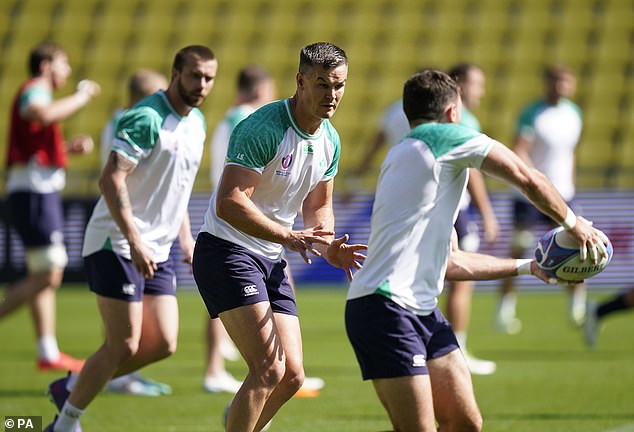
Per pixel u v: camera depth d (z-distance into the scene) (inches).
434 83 622.5
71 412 745.0
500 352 1327.5
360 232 2016.5
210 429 858.1
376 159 2667.3
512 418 885.8
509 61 2878.9
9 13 3078.2
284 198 676.7
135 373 1048.2
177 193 788.0
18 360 1307.8
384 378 592.4
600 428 833.5
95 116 2815.0
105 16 3068.4
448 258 644.7
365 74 2881.4
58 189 1195.9
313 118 649.6
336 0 3065.9
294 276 2145.7
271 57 2938.0
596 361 1236.5
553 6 2989.7
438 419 623.2
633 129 2714.1
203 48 770.2
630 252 2000.5
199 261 673.0
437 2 3034.0
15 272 2085.4
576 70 2844.5
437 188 599.2
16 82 2908.5
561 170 1547.7
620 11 2960.1
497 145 593.9
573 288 1577.3
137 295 757.9
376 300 596.4
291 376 668.1
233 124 1053.8
